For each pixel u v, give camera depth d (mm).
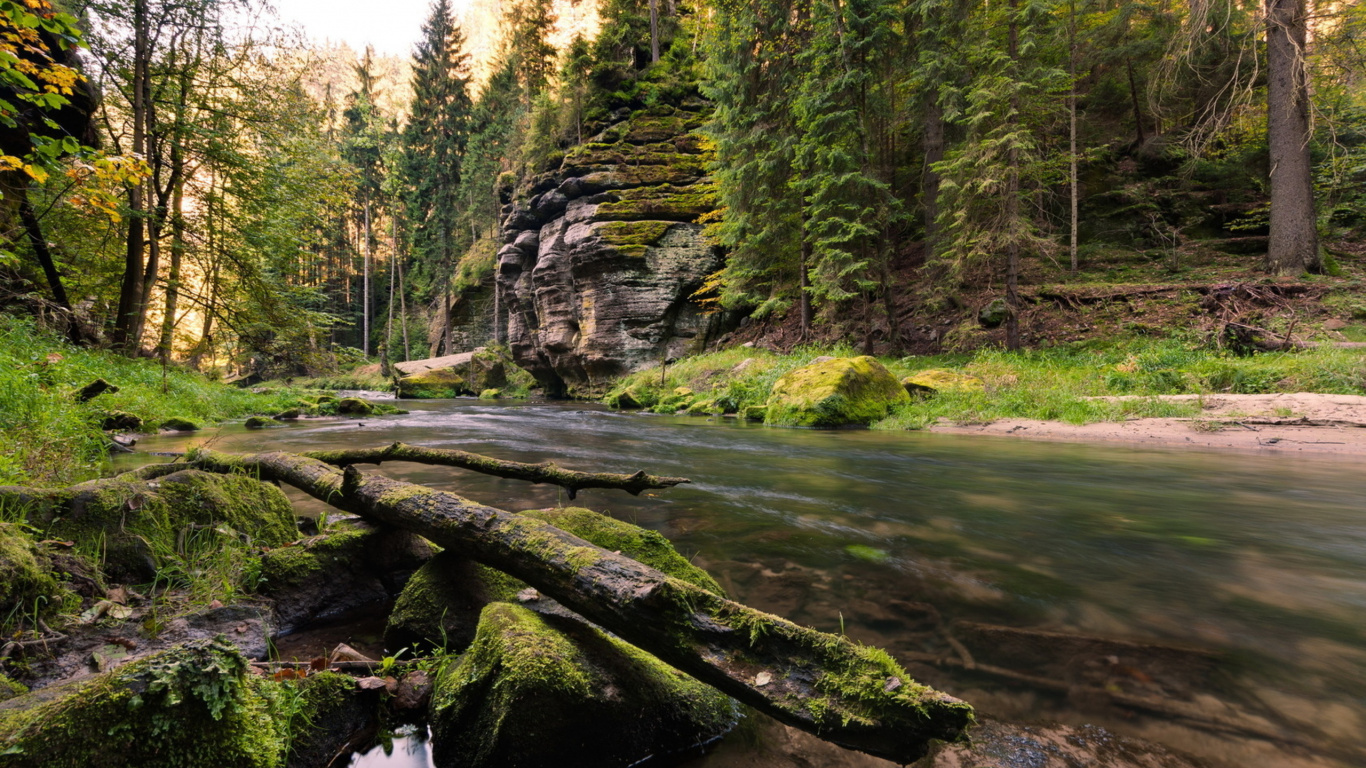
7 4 3373
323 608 2469
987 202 14500
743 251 19062
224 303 13594
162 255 13602
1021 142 13273
